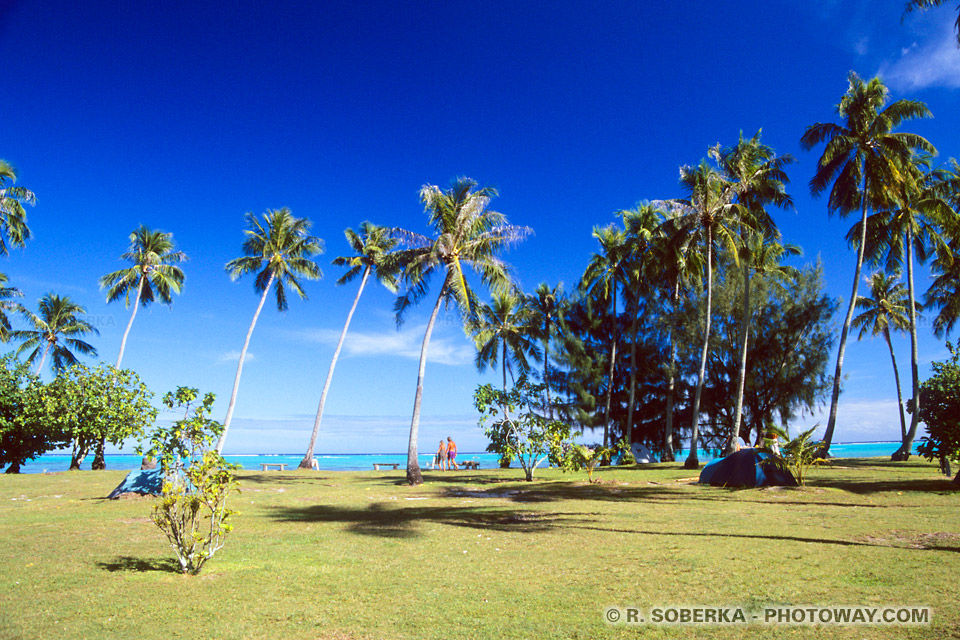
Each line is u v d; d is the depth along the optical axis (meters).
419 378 23.08
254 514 12.83
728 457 18.59
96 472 27.53
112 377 27.20
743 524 10.23
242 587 6.27
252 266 36.94
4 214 29.69
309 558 7.81
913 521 9.97
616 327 39.69
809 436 16.59
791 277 35.97
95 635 4.76
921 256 32.34
